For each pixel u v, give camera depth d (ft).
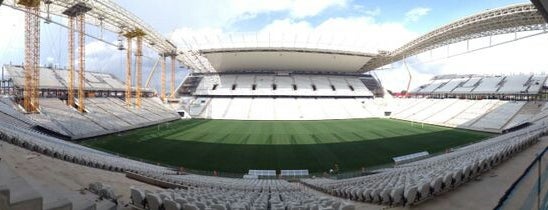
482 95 219.00
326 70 288.10
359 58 259.80
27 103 143.02
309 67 276.41
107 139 136.87
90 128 144.15
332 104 255.50
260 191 57.06
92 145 123.24
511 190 17.49
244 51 241.35
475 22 166.09
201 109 242.17
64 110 154.61
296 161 104.42
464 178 36.96
